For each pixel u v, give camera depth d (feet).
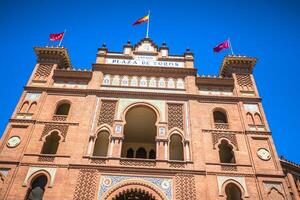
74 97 98.73
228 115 96.78
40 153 83.66
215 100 100.48
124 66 106.83
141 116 102.37
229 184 79.92
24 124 90.33
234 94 103.19
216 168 82.38
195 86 103.91
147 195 77.61
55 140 92.99
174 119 94.02
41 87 100.53
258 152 87.15
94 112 94.22
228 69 112.57
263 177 81.05
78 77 105.09
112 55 111.65
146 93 99.25
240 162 84.64
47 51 111.65
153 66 107.24
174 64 110.52
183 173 79.97
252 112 97.91
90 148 85.05
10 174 78.38
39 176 79.51
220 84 105.91
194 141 87.76
